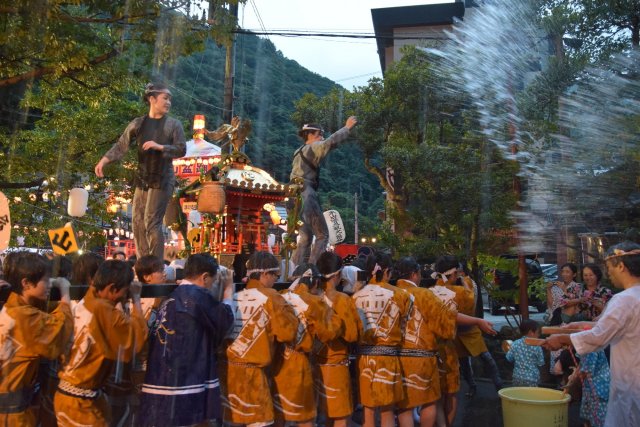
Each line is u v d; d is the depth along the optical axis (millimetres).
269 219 5117
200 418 2668
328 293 3354
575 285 5141
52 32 4922
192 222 4938
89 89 6137
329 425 3422
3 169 5891
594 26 6633
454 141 8672
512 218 7398
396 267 4070
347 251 11039
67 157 6031
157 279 3041
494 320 9195
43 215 5898
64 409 2449
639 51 6051
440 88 9328
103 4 5039
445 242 7777
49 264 2484
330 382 3336
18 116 5719
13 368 2305
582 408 3854
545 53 7059
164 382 2641
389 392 3387
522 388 3777
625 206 5902
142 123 3795
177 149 3719
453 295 3783
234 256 4316
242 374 2932
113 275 2502
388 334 3447
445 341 4055
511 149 7172
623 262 2729
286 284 3824
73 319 2475
